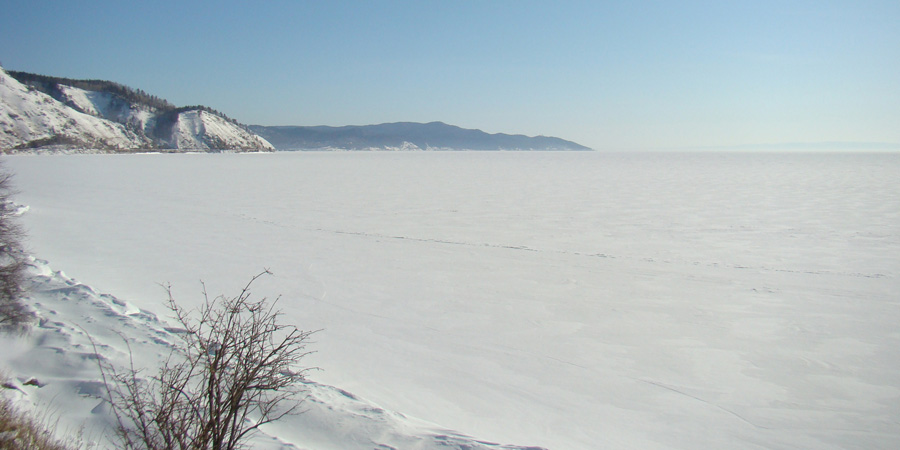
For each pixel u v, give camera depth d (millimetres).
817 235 20688
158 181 46625
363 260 16828
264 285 13789
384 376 8453
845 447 6762
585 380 8539
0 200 11914
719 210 27953
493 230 22359
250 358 3723
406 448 5148
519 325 11047
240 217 25844
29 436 4254
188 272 14922
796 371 8914
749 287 13750
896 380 8570
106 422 4965
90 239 19531
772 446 6762
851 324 11047
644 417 7418
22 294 9352
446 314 11688
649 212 27438
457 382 8352
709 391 8227
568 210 28469
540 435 6812
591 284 14109
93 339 7605
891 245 18641
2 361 6773
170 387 3709
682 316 11609
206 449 3301
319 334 10266
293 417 5629
